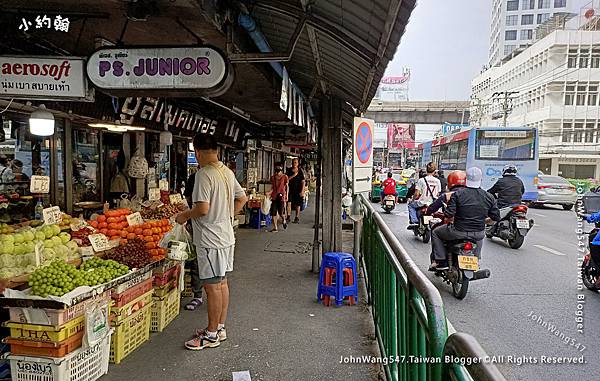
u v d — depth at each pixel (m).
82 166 6.70
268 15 4.22
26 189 5.61
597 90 39.47
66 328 3.17
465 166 17.81
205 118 8.91
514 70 49.44
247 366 3.73
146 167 7.96
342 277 5.37
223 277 4.19
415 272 2.18
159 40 4.52
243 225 11.95
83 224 4.68
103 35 4.34
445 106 47.19
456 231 6.34
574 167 41.09
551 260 8.51
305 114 8.34
